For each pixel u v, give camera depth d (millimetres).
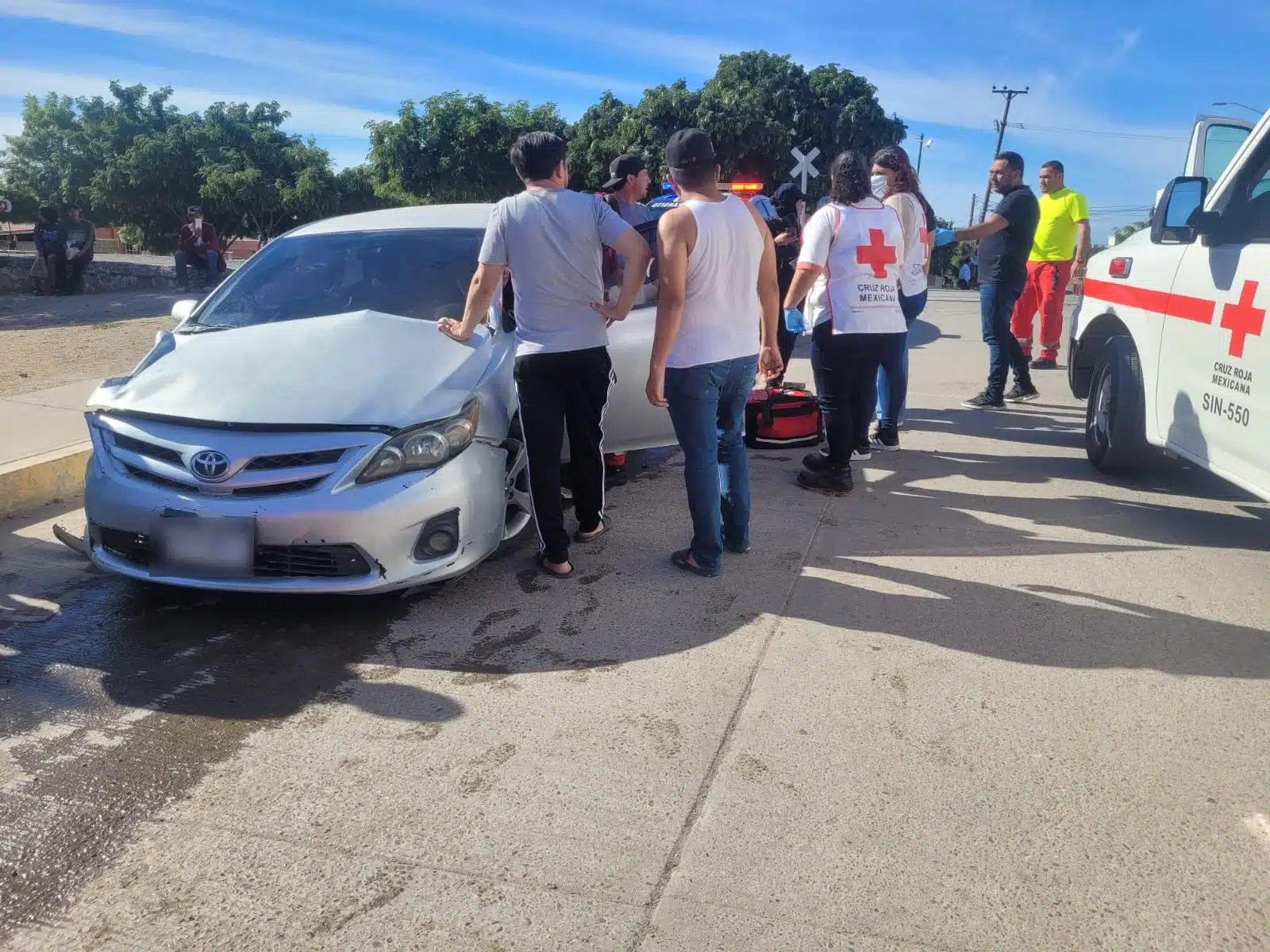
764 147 30891
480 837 2445
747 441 6281
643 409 4906
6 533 4738
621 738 2889
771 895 2234
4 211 26375
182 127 35500
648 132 31031
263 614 3773
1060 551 4406
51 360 8703
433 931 2129
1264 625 3621
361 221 5086
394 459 3480
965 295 19641
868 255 4812
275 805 2584
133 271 18562
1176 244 4789
